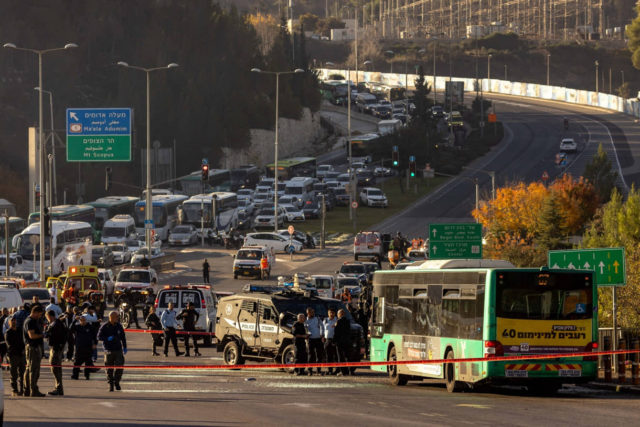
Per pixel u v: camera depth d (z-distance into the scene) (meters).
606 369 75.56
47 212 167.50
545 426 48.09
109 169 191.25
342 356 85.12
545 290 66.75
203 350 109.44
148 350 109.06
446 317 71.75
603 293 106.31
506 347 66.00
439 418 51.44
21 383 64.25
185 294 113.19
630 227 142.38
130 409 55.03
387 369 80.56
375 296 83.81
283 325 86.00
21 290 128.62
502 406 58.44
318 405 57.84
